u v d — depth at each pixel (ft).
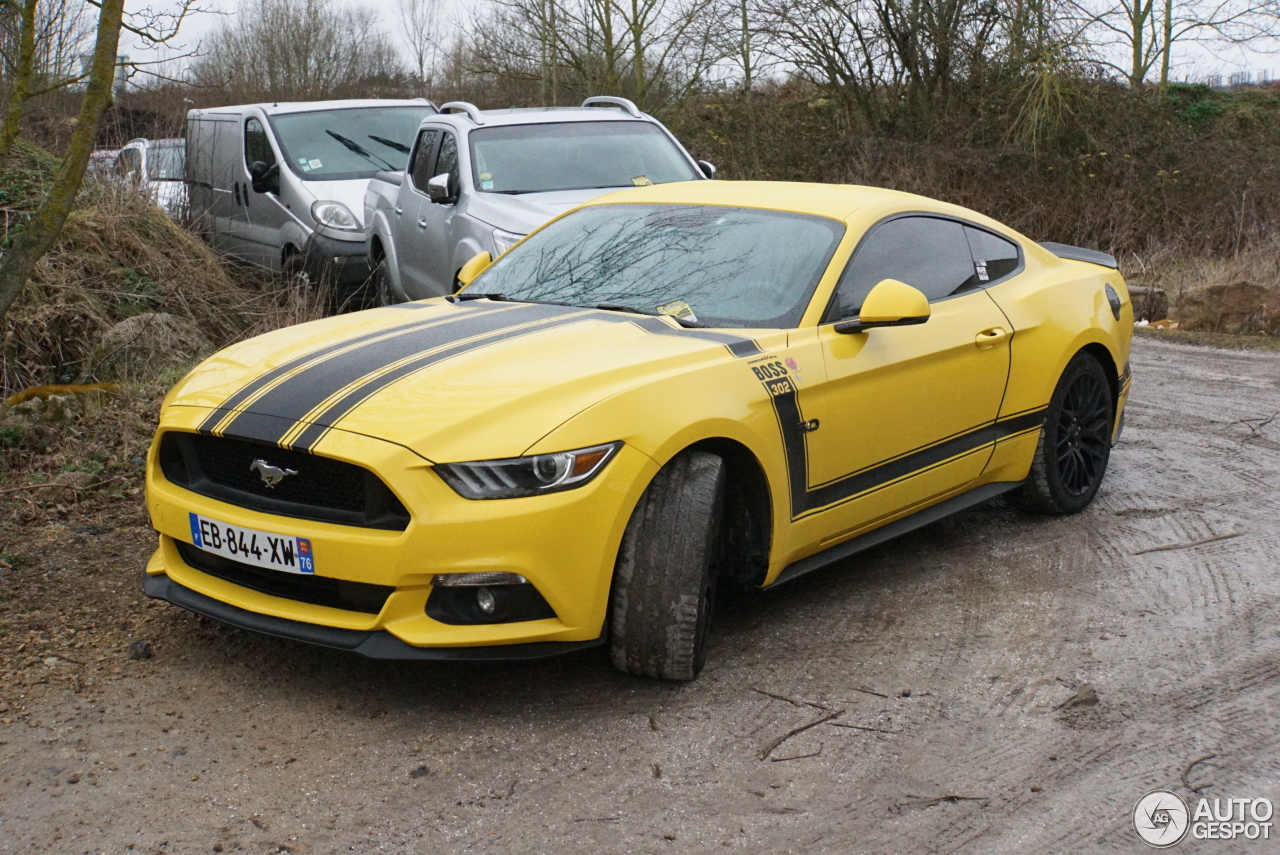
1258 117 70.38
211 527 11.56
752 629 13.56
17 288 15.03
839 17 59.26
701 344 12.62
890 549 16.42
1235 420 23.95
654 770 10.39
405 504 10.52
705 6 63.77
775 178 56.24
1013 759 10.63
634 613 11.46
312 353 12.73
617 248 15.52
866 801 9.91
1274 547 16.38
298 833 9.34
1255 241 43.91
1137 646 13.14
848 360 13.56
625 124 28.84
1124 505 18.40
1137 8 68.80
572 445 10.85
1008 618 13.93
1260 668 12.55
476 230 24.45
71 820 9.44
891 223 15.39
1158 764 10.54
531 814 9.68
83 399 19.92
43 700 11.43
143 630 13.10
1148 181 49.83
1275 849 9.22
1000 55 56.24
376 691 11.85
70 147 15.17
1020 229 49.88
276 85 88.28
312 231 31.76
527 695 11.82
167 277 25.86
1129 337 18.99
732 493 12.89
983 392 15.66
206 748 10.65
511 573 10.68
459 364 11.97
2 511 16.37
